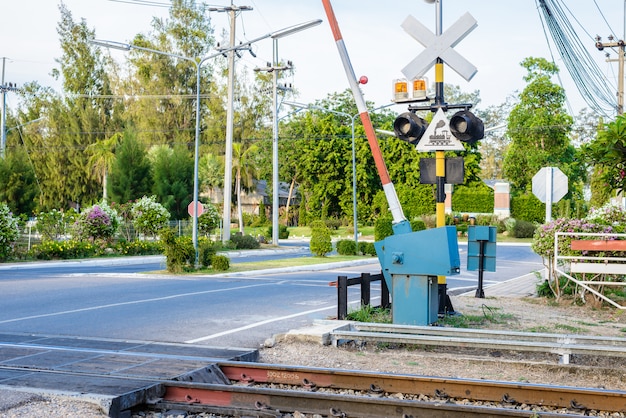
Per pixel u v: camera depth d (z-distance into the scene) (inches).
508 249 1849.2
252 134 2999.5
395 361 343.6
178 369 299.4
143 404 260.1
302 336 381.7
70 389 260.7
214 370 305.1
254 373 305.9
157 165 2128.4
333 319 443.2
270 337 404.8
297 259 1263.5
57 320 484.4
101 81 3004.4
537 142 2694.4
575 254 570.6
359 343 380.2
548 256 593.3
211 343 385.4
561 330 418.0
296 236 2628.0
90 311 535.8
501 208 2591.0
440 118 438.6
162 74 2923.2
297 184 3518.7
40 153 2997.0
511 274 1017.5
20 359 324.2
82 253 1358.3
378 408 245.3
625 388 294.4
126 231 1584.6
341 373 287.3
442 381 271.4
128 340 391.5
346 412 247.9
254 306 563.5
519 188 2903.5
